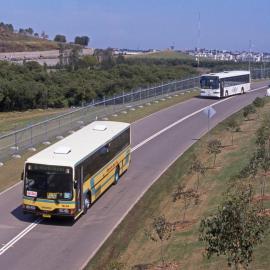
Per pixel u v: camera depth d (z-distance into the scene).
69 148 22.44
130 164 31.39
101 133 26.50
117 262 16.53
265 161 22.11
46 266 17.33
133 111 51.22
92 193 23.20
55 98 84.56
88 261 17.73
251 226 11.65
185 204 22.97
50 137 37.06
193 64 126.56
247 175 23.14
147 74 91.81
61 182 20.73
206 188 25.09
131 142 37.66
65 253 18.44
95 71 96.81
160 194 25.44
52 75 91.88
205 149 34.72
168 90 62.34
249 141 33.94
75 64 121.25
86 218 22.06
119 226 21.06
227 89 62.38
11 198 24.66
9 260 17.78
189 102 58.16
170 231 18.25
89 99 84.75
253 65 106.19
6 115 71.19
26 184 21.06
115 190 26.11
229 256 13.56
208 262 15.88
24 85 80.25
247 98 61.53
